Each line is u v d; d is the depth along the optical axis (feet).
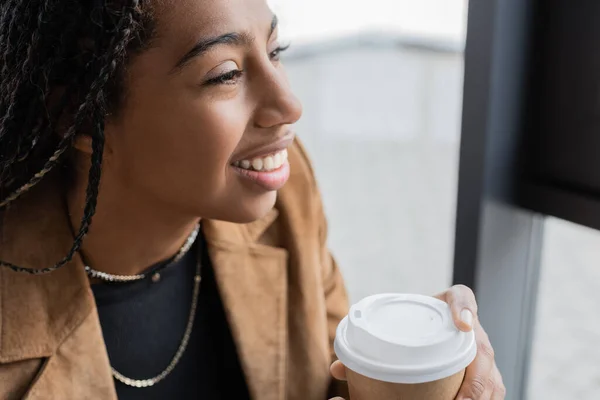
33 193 2.56
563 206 2.98
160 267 2.77
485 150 2.99
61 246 2.54
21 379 2.43
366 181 10.61
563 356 4.64
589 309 4.90
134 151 2.30
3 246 2.49
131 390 2.74
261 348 2.92
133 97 2.20
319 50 17.83
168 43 2.10
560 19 2.87
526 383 3.68
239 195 2.37
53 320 2.48
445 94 14.80
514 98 2.98
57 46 2.14
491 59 2.87
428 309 2.14
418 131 12.79
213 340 2.98
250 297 2.93
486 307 3.24
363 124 13.29
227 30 2.10
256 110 2.26
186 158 2.24
